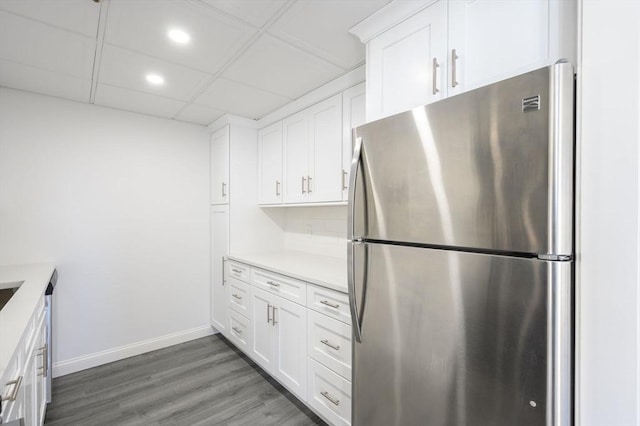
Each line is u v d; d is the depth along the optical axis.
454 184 0.98
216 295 3.15
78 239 2.53
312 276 1.90
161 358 2.74
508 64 1.05
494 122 0.89
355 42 1.70
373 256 1.25
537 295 0.80
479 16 1.13
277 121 2.82
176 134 3.06
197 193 3.19
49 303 2.12
